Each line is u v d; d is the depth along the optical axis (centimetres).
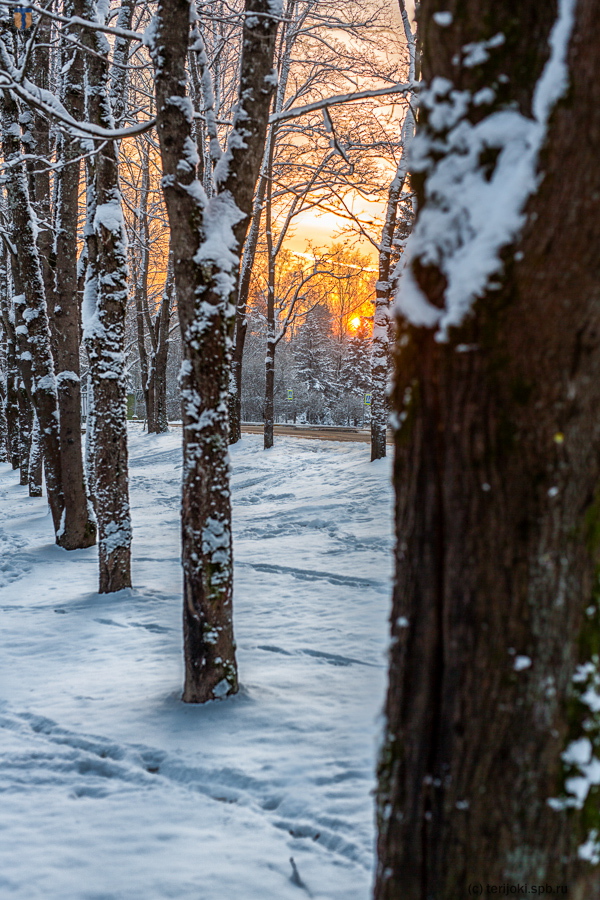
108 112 867
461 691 175
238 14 965
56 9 1358
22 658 692
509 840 170
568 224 160
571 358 164
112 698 569
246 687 566
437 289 178
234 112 558
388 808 191
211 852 349
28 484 2044
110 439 891
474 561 173
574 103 160
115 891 317
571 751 170
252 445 2136
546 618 169
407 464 187
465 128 178
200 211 531
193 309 528
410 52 1505
